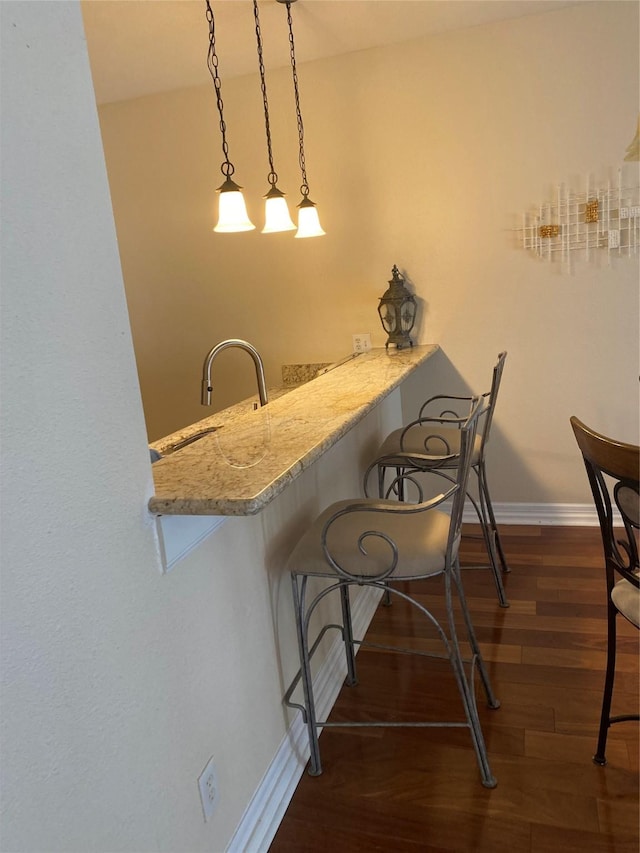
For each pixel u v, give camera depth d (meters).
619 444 1.30
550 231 2.90
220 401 3.54
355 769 1.77
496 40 2.79
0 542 0.83
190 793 1.29
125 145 3.35
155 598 1.18
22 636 0.87
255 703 1.60
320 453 1.40
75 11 0.99
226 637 1.45
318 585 2.03
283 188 3.19
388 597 2.62
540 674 2.09
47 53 0.93
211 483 1.20
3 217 0.85
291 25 2.55
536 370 3.10
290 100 3.08
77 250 0.99
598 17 2.67
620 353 2.97
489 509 2.78
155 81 3.05
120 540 1.08
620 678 2.04
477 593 2.64
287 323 3.35
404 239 3.11
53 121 0.94
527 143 2.86
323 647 2.10
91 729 1.00
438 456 2.21
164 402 3.63
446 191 3.00
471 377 3.19
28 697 0.88
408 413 3.32
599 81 2.73
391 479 3.21
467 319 3.12
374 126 3.01
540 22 2.73
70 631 0.96
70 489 0.96
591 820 1.54
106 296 1.05
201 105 3.19
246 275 3.35
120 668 1.08
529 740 1.81
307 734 1.88
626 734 1.80
